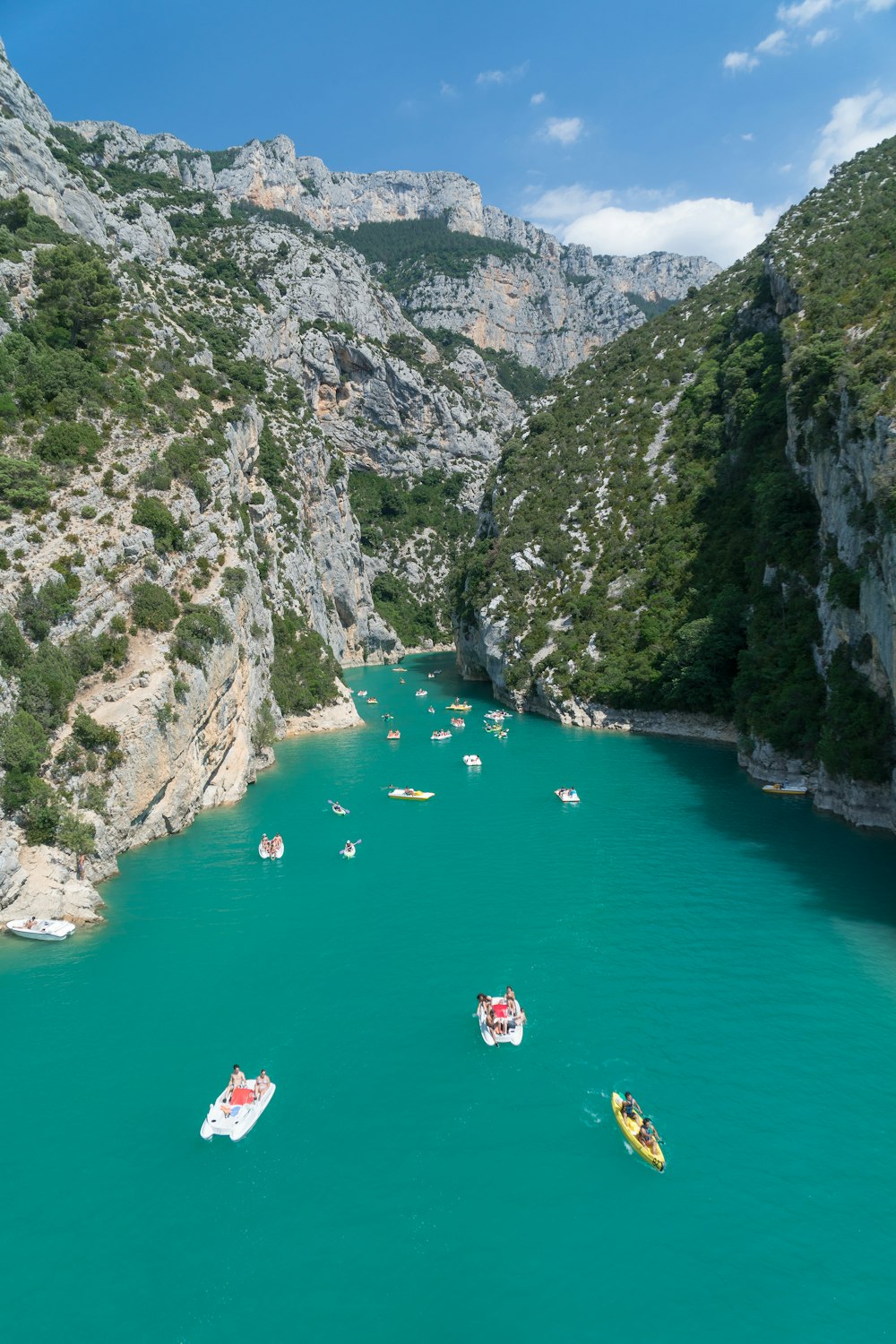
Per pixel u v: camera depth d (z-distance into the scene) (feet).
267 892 156.46
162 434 245.86
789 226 411.75
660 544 347.56
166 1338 68.90
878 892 150.30
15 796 146.72
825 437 224.74
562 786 229.25
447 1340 68.08
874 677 187.21
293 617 343.67
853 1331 68.33
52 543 188.34
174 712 189.26
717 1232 78.23
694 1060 103.04
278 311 565.12
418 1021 112.57
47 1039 109.29
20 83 387.96
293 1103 96.58
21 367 224.94
